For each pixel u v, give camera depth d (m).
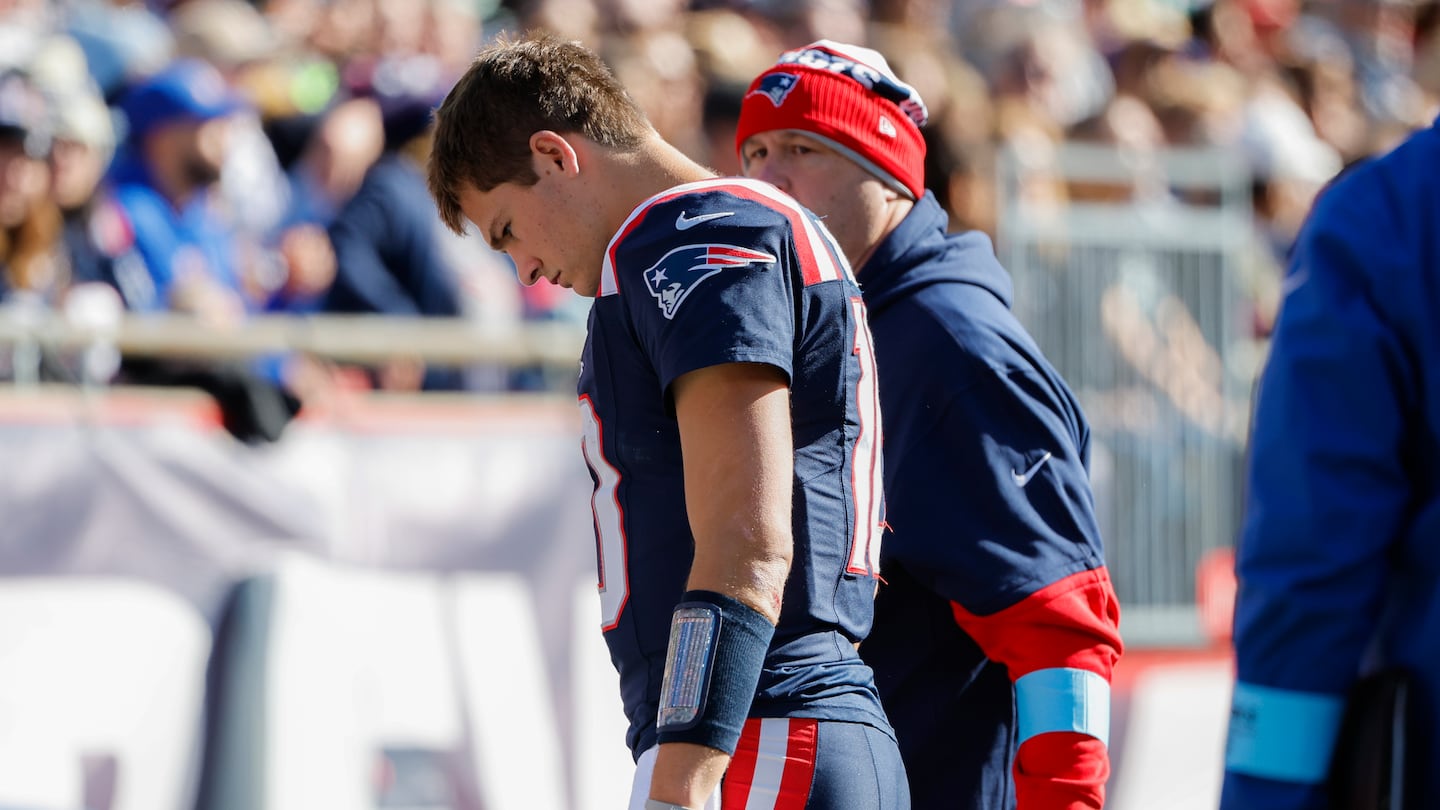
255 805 14.26
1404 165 8.38
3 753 13.48
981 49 26.78
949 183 13.13
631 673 6.86
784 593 6.72
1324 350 8.25
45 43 18.58
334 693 14.62
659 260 6.64
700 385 6.46
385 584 14.97
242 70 21.02
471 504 15.34
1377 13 32.06
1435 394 8.12
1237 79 26.94
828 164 8.98
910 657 8.69
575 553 15.68
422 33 22.66
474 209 7.30
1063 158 17.42
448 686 15.04
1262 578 8.33
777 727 6.64
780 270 6.68
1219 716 17.19
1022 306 16.42
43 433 13.99
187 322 14.62
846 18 24.72
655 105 20.86
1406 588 8.24
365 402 15.24
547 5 22.39
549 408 15.78
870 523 7.08
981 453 8.45
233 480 14.54
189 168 17.31
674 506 6.73
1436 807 8.05
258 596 14.48
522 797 15.17
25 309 15.12
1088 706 8.31
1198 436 17.19
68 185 15.77
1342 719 8.24
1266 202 24.17
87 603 13.95
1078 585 8.44
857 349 7.04
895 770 6.95
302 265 18.30
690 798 6.23
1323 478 8.16
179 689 14.16
